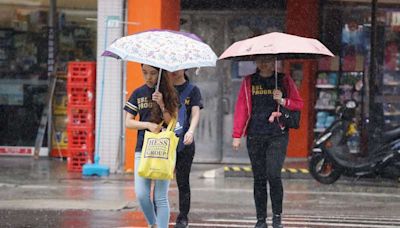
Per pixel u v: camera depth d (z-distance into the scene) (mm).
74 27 42438
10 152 42875
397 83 41281
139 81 35719
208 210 27594
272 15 42094
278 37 21797
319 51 21453
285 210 27828
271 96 21844
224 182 35219
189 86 21156
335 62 42000
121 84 36094
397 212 27578
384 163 34000
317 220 25328
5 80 42844
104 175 35688
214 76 42469
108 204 28047
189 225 23953
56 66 42406
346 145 34750
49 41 42406
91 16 42312
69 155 37281
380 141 36000
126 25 35781
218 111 42406
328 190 33250
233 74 42344
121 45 18844
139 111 19781
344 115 35656
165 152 18797
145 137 19031
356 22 41812
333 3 41875
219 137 42438
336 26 41938
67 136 39844
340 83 41875
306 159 41781
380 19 41469
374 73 38969
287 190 33062
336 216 26438
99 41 36000
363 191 33062
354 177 35344
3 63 42812
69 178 35188
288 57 22250
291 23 41875
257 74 22094
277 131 21703
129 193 31000
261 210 22125
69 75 37062
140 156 19281
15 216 25578
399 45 41375
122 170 36281
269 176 21750
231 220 25203
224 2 42000
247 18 42281
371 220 25500
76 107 37031
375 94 40250
